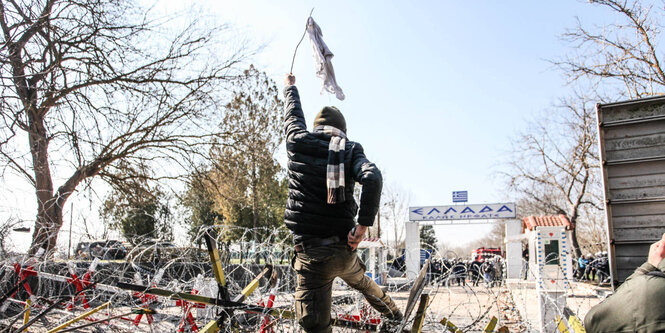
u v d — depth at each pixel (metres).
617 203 5.13
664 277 2.57
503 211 28.58
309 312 3.11
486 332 4.09
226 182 20.11
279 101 28.00
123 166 16.84
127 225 16.17
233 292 5.27
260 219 28.56
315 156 3.16
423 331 4.19
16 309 5.81
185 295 3.78
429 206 29.47
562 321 4.25
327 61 4.18
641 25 17.73
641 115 5.15
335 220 3.07
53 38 13.64
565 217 25.39
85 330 4.70
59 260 5.45
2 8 12.12
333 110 3.44
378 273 16.25
